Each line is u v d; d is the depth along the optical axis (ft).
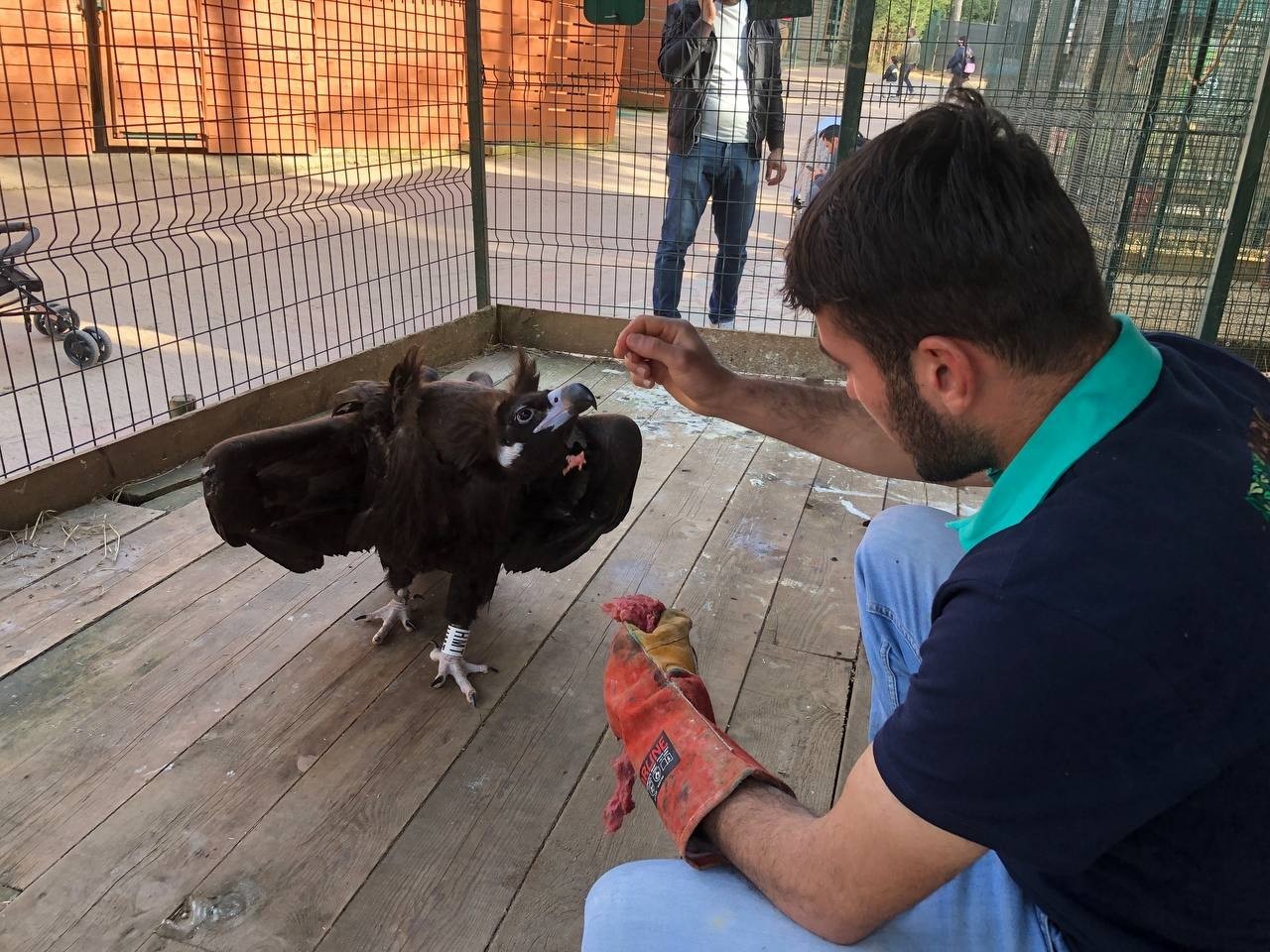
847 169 3.20
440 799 7.14
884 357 3.23
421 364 7.99
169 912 6.07
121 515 10.94
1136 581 2.75
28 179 29.76
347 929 6.02
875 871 3.27
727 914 3.73
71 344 15.90
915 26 19.39
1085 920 3.38
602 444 8.27
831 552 11.08
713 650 9.09
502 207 31.50
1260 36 17.58
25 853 6.45
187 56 28.37
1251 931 3.12
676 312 19.06
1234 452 3.06
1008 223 2.86
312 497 8.14
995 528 3.24
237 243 25.50
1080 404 3.07
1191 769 2.74
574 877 6.51
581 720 8.14
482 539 8.06
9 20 29.86
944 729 2.93
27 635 8.69
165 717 7.84
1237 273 19.35
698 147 17.70
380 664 8.73
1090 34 21.68
